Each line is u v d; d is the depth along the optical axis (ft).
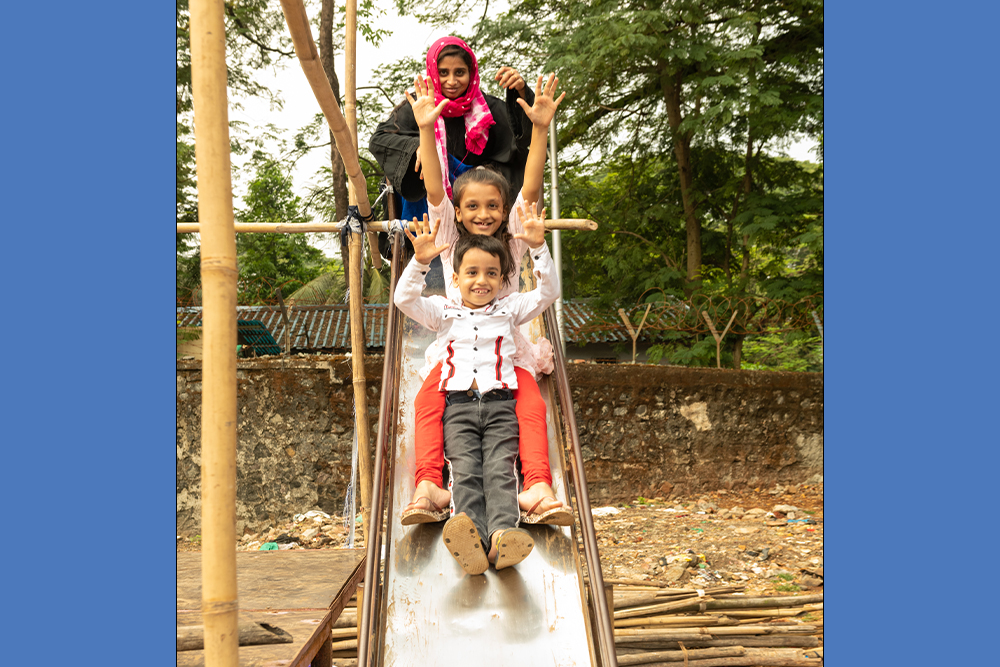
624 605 17.44
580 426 29.60
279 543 24.23
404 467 11.28
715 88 39.24
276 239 53.52
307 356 27.81
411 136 15.53
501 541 9.18
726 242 47.42
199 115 5.67
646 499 29.76
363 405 16.43
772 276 45.96
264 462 27.14
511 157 16.14
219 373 5.65
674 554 22.65
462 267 11.60
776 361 52.60
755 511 27.58
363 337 16.42
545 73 40.42
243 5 42.73
